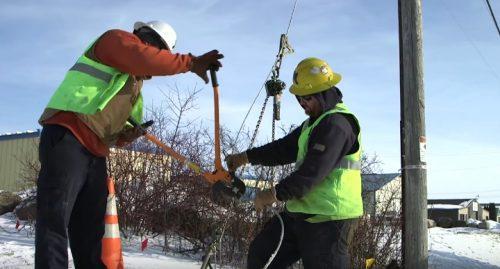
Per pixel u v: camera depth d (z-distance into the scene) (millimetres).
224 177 3686
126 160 7508
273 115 4453
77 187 3203
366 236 6398
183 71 3316
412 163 5934
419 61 6047
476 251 10023
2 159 14727
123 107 3352
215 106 3641
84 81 3203
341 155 3584
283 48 4484
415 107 5988
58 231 3094
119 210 7395
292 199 3627
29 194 9398
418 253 5828
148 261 5934
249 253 3955
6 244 6219
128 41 3213
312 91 3725
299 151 3807
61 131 3148
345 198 3621
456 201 46500
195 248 6949
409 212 5895
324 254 3580
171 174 7438
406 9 6133
